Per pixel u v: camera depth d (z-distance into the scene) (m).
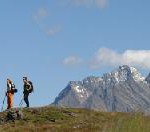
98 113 51.50
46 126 44.09
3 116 49.84
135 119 22.67
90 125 41.16
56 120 48.62
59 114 50.28
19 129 43.59
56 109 51.81
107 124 23.48
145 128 22.11
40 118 49.12
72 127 41.50
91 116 50.12
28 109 51.53
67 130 39.44
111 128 22.75
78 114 50.69
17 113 49.34
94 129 37.69
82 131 37.75
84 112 51.38
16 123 48.03
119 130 22.42
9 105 51.31
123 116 23.55
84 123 45.50
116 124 22.92
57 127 42.50
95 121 46.97
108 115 50.84
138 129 22.12
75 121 47.69
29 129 43.03
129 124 22.47
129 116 23.25
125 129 22.34
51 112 50.59
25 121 48.56
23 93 52.03
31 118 49.16
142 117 22.83
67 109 52.19
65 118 49.41
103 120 47.75
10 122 48.72
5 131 43.72
